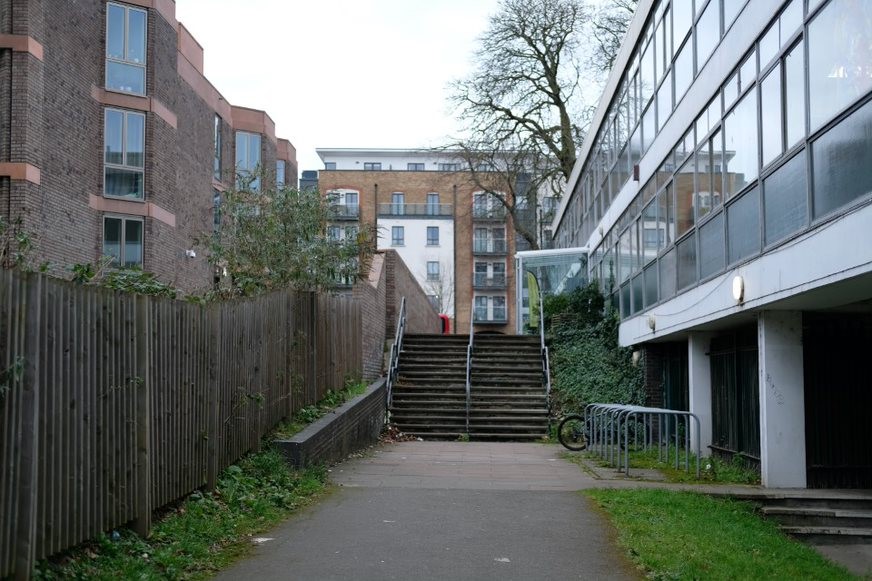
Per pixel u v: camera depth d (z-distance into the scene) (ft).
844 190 27.63
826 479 38.24
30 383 17.38
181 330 26.58
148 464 23.13
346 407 49.83
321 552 23.54
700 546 25.29
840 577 25.23
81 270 26.05
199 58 118.42
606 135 80.48
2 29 73.05
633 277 65.21
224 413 31.32
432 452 53.78
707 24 44.09
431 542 25.11
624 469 44.27
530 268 100.01
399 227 262.26
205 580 20.57
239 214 51.60
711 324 45.19
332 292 57.00
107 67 90.02
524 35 124.06
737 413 44.78
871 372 39.11
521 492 34.58
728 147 40.47
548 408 69.77
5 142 72.38
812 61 30.22
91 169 86.84
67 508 19.11
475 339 84.43
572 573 21.97
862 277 27.09
